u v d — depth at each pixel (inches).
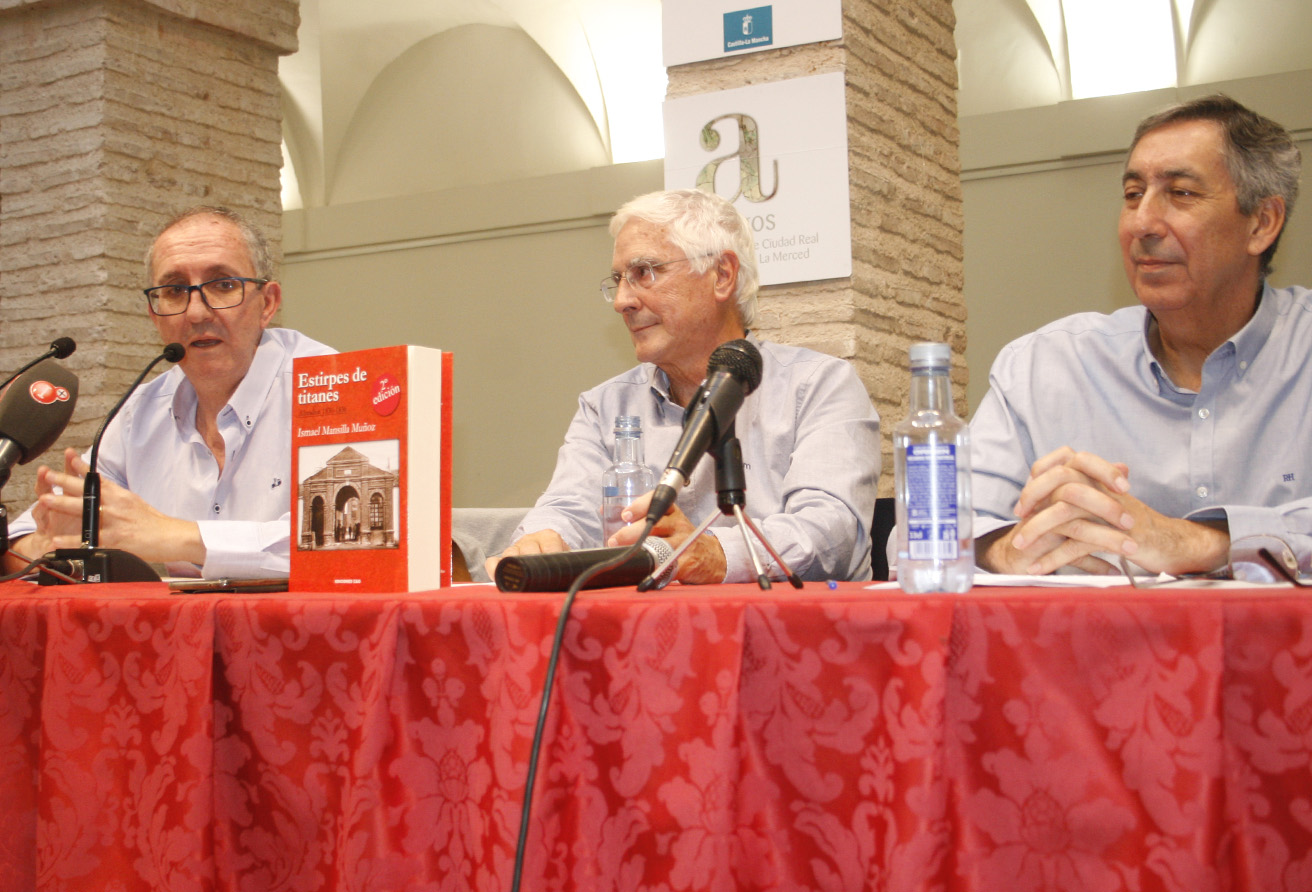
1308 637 31.0
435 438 49.2
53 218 173.5
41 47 175.9
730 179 131.8
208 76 188.9
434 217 402.3
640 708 37.1
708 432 45.7
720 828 35.7
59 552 62.7
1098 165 312.3
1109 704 32.6
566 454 84.1
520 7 374.9
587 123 386.3
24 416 68.4
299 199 426.6
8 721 49.5
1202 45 307.6
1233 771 31.8
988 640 33.9
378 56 402.9
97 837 45.6
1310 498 49.0
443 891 40.3
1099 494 44.6
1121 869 32.3
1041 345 70.8
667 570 49.1
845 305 128.6
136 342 174.1
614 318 376.5
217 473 87.3
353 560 48.4
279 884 43.6
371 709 40.8
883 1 142.3
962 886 33.7
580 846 37.5
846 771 35.1
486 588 49.3
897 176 144.1
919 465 38.8
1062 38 317.7
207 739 43.6
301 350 87.5
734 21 132.3
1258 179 60.4
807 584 48.6
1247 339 63.4
